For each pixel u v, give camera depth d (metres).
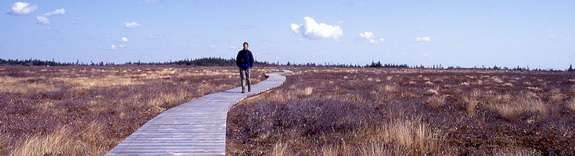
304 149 7.71
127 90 19.22
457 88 25.16
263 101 14.06
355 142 8.05
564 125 9.44
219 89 19.95
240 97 14.94
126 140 7.25
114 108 12.30
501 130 8.92
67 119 10.21
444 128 9.15
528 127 9.42
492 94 19.38
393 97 17.66
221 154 6.29
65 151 6.62
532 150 7.11
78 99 14.81
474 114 12.32
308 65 170.25
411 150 7.27
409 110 12.39
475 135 8.38
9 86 21.38
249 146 7.90
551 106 13.71
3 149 6.50
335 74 52.25
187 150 6.53
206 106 12.17
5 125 8.88
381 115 11.10
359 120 9.68
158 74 47.12
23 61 124.56
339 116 10.14
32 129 8.52
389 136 8.20
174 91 18.55
